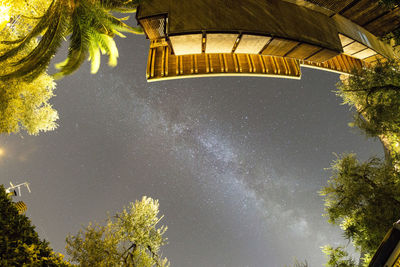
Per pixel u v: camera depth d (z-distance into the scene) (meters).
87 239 9.30
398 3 7.39
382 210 9.28
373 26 9.47
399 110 8.66
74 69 8.25
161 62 9.88
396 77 8.71
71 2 7.59
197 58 10.11
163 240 11.42
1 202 4.30
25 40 8.23
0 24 9.70
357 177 10.36
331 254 11.25
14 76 7.96
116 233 10.20
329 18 8.30
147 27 6.49
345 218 10.63
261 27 6.55
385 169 9.95
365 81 9.67
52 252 3.88
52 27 7.79
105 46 9.84
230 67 10.35
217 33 6.20
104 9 8.06
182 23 6.14
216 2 6.53
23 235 3.78
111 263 9.09
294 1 7.58
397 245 4.00
